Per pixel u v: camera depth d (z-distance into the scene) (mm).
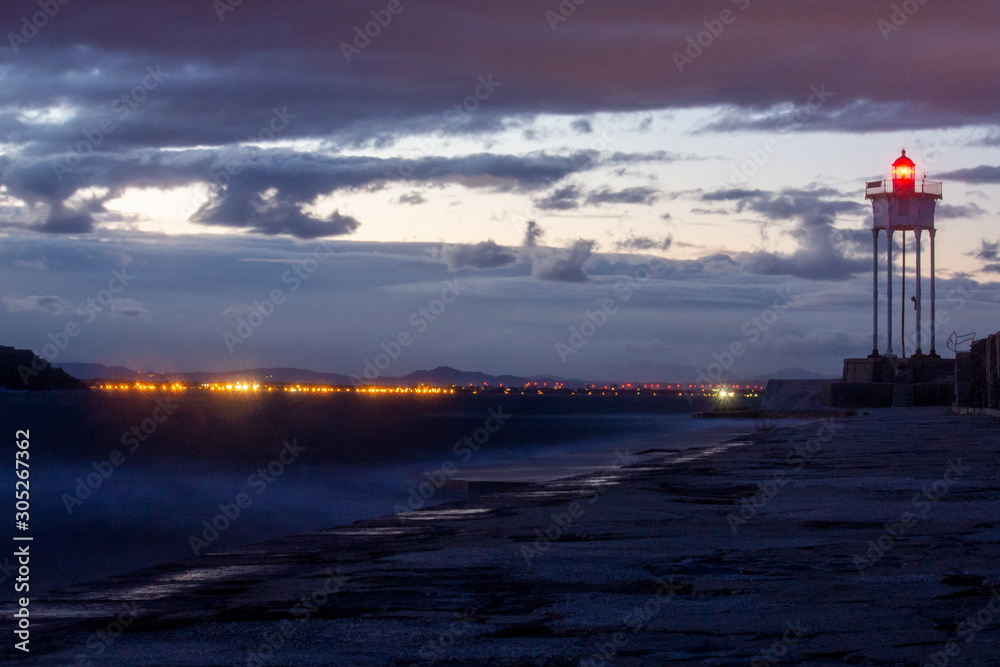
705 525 10492
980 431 30500
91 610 6262
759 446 26484
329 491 32531
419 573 7598
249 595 6750
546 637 5523
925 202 71812
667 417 117438
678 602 6445
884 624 5703
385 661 5035
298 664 4973
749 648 5207
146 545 22469
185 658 5094
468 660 5039
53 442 66562
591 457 32875
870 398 70062
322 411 146375
